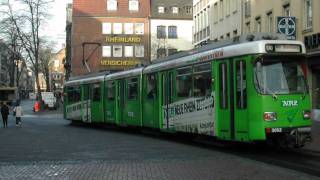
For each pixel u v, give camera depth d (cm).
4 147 2111
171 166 1464
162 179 1234
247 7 4047
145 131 2916
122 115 3000
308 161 1562
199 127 2038
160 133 2714
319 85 2905
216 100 1900
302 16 3014
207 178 1242
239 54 1769
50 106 8381
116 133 2961
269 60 1712
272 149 1902
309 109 1747
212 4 5334
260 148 1939
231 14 4578
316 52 2769
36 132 3130
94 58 9031
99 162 1581
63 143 2277
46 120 5147
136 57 9112
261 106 1684
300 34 3036
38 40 7506
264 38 1791
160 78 2436
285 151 1834
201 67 2025
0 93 9162
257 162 1538
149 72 2584
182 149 1953
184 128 2175
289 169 1389
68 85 4122
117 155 1772
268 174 1300
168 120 2341
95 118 3500
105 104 3312
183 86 2186
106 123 3366
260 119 1684
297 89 1733
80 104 3812
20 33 7400
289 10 3219
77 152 1888
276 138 1717
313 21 2891
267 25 3603
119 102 3053
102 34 9081
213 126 1925
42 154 1834
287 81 1725
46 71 9488
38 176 1308
